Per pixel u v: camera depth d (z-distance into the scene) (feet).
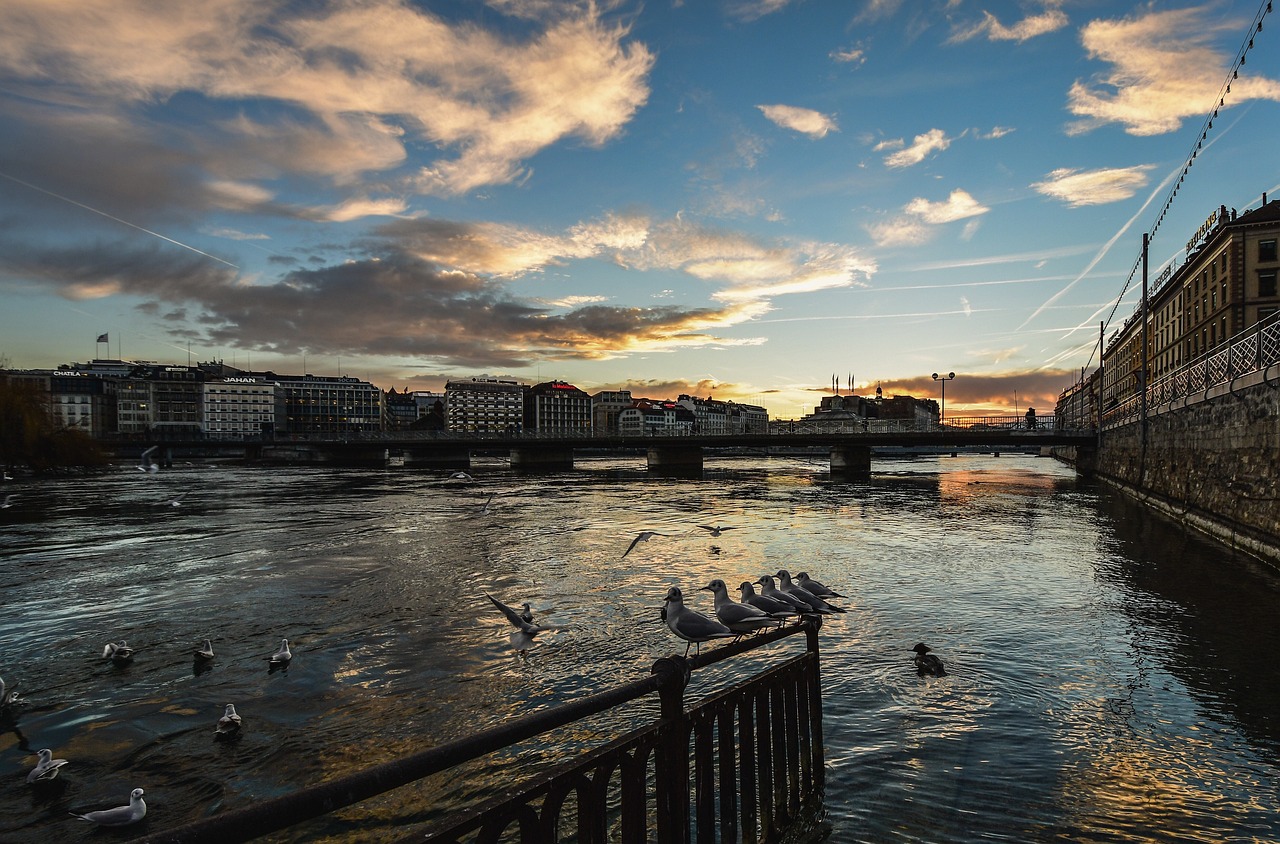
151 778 30.71
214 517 124.88
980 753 29.37
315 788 7.55
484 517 124.06
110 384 602.85
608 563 77.71
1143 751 29.73
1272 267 220.64
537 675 41.83
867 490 187.01
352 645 48.60
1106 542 88.69
